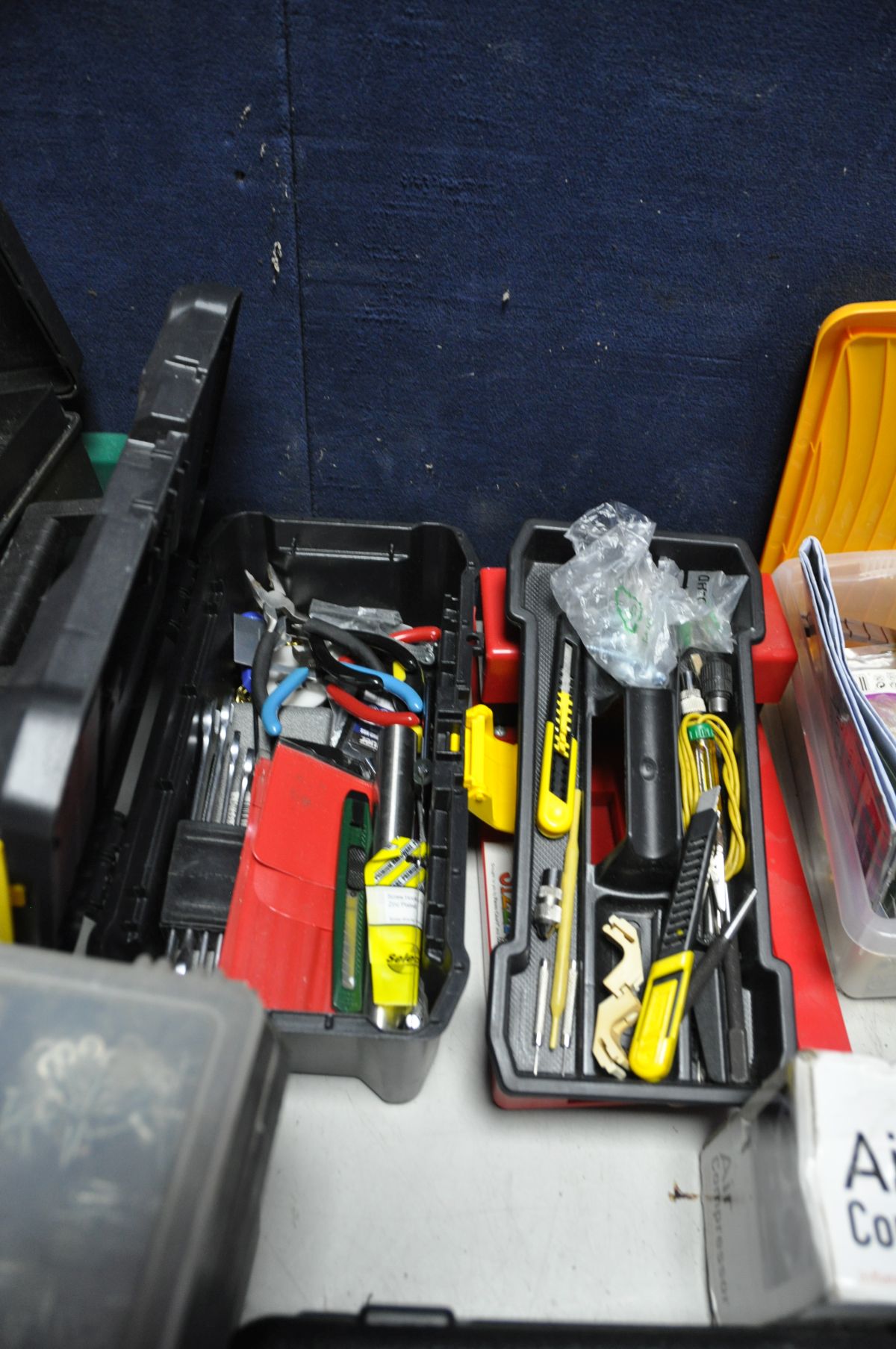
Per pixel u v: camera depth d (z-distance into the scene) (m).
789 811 1.20
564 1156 0.97
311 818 1.04
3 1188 0.58
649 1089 0.86
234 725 1.14
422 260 1.04
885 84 0.90
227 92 0.92
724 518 1.29
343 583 1.22
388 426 1.20
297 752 1.07
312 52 0.89
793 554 1.25
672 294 1.07
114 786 0.93
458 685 1.05
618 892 0.99
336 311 1.08
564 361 1.13
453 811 0.97
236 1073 0.61
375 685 1.15
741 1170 0.85
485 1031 0.99
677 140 0.95
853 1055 0.74
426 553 1.19
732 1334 0.71
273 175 0.98
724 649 1.11
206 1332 0.61
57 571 0.96
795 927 1.08
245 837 1.00
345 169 0.97
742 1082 0.88
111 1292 0.57
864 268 1.05
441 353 1.12
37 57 0.89
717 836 1.00
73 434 1.09
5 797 0.67
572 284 1.06
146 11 0.86
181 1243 0.57
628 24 0.87
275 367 1.14
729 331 1.10
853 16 0.86
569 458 1.23
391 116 0.94
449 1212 0.93
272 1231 0.91
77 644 0.72
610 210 1.00
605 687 1.09
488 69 0.90
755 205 1.00
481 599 1.19
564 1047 0.93
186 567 1.09
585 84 0.91
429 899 0.94
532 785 1.00
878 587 1.22
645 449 1.22
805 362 1.12
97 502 0.97
